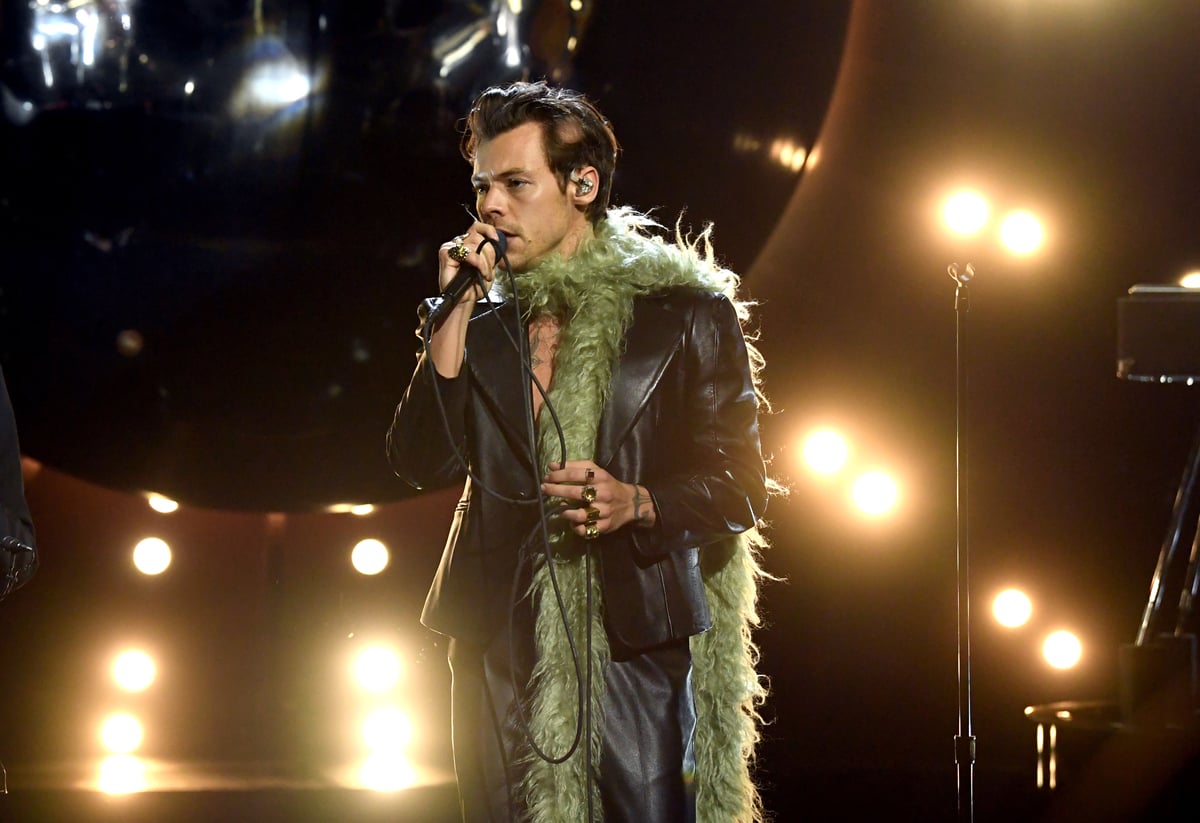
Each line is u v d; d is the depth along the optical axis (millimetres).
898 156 17172
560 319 9719
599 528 8797
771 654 17844
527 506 9367
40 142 16500
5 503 10578
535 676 9125
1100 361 17125
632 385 9367
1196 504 16500
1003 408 17375
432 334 9438
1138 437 17125
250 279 17047
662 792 9086
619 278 9555
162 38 16391
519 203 9656
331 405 17344
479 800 9266
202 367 17172
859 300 17516
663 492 9062
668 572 9258
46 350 17078
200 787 15688
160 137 16609
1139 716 12695
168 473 17469
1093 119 16891
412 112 16672
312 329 17156
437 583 9633
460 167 16875
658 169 16906
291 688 18125
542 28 16531
